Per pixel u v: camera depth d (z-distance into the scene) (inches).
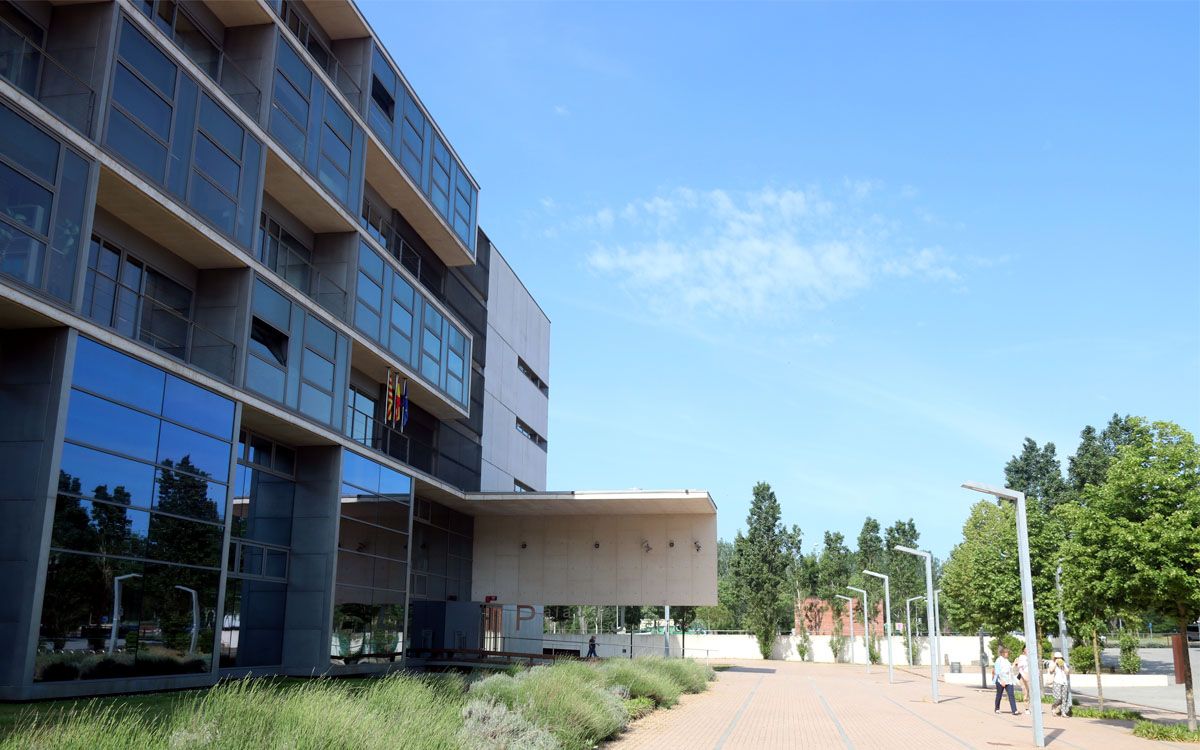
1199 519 789.9
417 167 1244.5
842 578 3624.5
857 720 913.5
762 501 3100.4
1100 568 837.8
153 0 797.2
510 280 1839.3
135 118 693.3
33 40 664.4
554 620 2869.1
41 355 622.5
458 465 1512.1
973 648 2780.5
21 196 589.0
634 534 1622.8
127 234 758.5
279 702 384.8
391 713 444.5
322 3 1056.2
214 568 782.5
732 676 1784.0
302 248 1040.2
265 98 879.1
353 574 1032.2
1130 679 1710.1
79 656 624.4
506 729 527.8
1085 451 2842.0
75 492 625.9
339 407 1004.6
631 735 712.4
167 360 727.7
